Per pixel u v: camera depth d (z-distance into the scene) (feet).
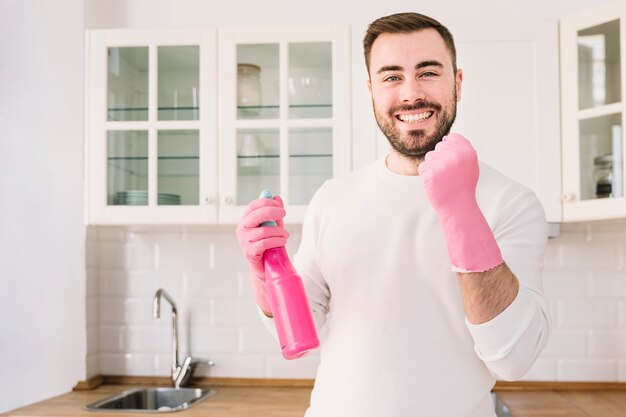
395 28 3.97
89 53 7.41
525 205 3.80
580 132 6.81
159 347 8.37
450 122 4.04
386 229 4.03
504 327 3.20
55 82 8.15
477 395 3.79
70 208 8.07
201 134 7.25
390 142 4.10
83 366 8.00
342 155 7.07
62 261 8.07
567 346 7.91
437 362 3.80
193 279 8.36
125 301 8.43
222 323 8.30
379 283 3.97
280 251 3.46
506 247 3.66
